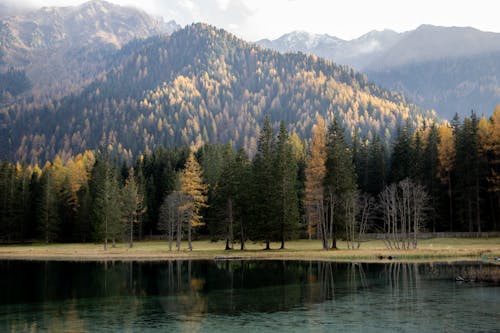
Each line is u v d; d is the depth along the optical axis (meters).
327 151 83.56
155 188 127.75
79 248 100.44
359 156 117.25
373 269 59.16
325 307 37.91
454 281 48.78
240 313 36.28
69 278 55.50
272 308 37.94
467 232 93.12
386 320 33.31
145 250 89.94
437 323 32.25
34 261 76.25
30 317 35.62
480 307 36.78
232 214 85.75
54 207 120.06
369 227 106.81
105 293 45.56
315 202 84.31
